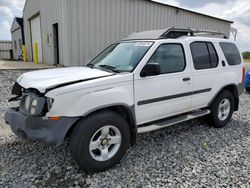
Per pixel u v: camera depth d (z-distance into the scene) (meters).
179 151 3.65
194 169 3.13
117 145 3.11
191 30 4.31
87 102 2.75
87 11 8.94
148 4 10.70
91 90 2.81
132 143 3.38
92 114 2.89
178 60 3.83
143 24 10.75
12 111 3.10
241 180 2.88
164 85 3.58
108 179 2.86
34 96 2.79
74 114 2.69
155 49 3.51
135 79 3.21
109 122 2.94
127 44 3.98
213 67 4.40
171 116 3.94
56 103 2.62
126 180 2.85
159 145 3.85
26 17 16.64
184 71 3.87
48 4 10.89
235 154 3.60
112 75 3.12
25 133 2.83
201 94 4.22
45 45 12.41
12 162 3.18
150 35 4.02
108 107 3.06
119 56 3.79
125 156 3.44
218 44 4.58
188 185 2.77
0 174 2.88
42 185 2.69
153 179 2.88
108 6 9.45
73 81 2.84
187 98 3.99
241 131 4.63
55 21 9.95
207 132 4.52
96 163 2.92
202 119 5.18
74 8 8.61
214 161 3.36
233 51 4.93
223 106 4.78
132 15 10.27
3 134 4.10
